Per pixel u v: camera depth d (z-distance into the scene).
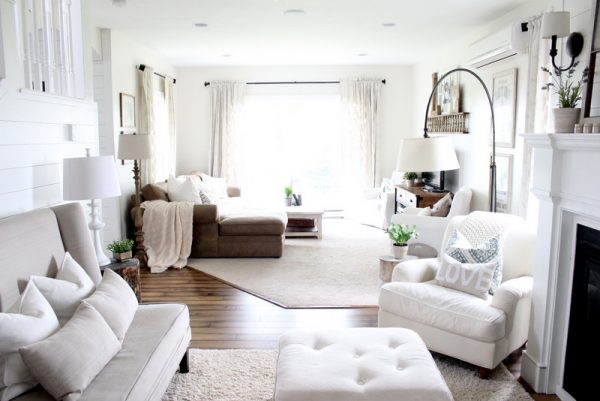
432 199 5.86
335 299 4.16
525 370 2.81
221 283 4.66
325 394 1.89
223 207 6.33
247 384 2.72
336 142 8.32
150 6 4.28
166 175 7.14
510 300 2.81
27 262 2.27
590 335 2.42
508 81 4.48
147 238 5.37
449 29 5.27
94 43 5.08
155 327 2.44
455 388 2.70
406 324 3.06
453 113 5.91
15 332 1.75
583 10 2.93
